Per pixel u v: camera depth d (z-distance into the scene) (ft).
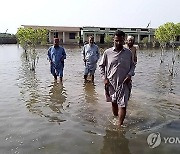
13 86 33.17
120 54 19.35
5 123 19.51
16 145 15.88
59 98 27.02
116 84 19.53
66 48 133.18
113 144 16.14
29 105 24.31
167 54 96.32
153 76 42.39
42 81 36.94
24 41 75.36
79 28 179.93
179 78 40.57
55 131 18.10
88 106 24.03
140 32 174.09
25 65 56.80
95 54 36.68
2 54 91.09
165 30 65.36
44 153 14.93
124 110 19.11
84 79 38.52
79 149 15.44
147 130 18.29
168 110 22.82
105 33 173.47
